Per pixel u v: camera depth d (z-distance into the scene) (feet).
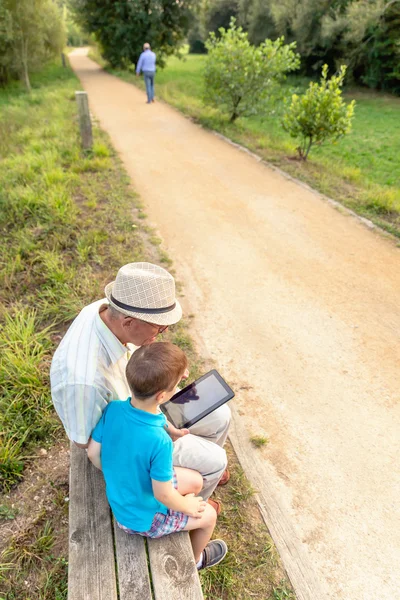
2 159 32.68
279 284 17.48
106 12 87.92
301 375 13.23
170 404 8.44
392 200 23.81
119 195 24.77
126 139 36.73
